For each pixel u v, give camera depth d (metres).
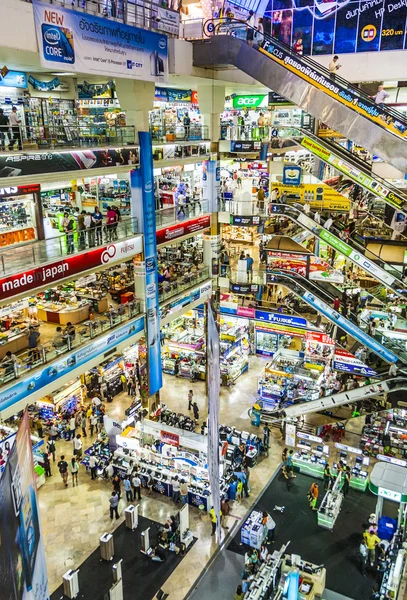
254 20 19.89
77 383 20.77
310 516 15.67
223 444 17.84
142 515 15.71
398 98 21.16
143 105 17.17
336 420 19.83
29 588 7.87
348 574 13.44
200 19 19.09
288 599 11.51
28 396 13.80
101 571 13.55
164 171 27.84
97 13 13.35
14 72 17.95
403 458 17.86
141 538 14.12
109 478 17.27
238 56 16.44
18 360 13.95
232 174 30.84
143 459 17.47
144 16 15.27
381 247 19.94
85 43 12.98
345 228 20.38
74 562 13.86
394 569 12.40
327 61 18.16
